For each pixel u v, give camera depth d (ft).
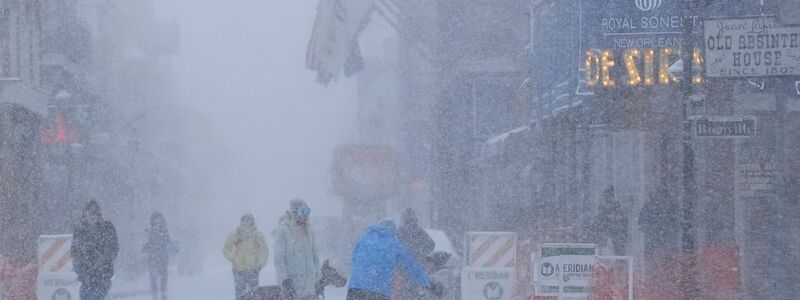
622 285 64.64
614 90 93.50
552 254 64.95
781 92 83.15
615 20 92.02
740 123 66.69
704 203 86.84
